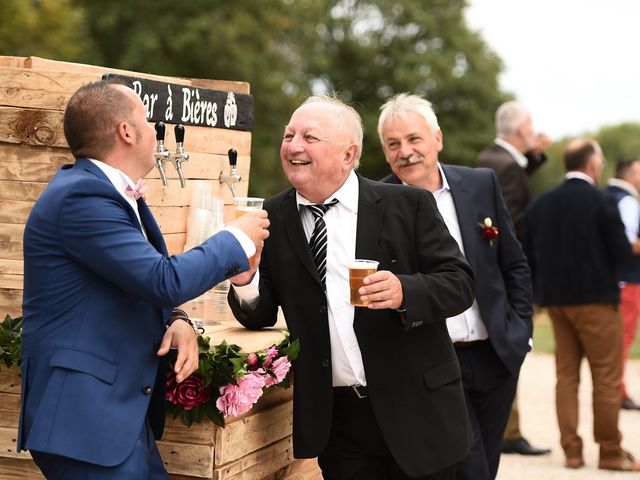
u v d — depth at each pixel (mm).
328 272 3795
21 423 3201
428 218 3818
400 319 3627
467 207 4863
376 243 3768
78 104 3256
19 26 14391
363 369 3764
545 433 8242
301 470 4406
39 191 3842
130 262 3098
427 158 4836
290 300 3816
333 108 3746
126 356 3203
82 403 3088
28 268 3203
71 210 3111
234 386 3588
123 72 4164
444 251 3781
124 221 3148
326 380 3760
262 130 22391
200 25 20766
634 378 10609
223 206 4438
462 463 4672
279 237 3861
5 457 3863
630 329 9242
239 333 3967
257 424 3912
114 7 20984
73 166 3303
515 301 4938
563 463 7312
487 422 4918
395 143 4859
